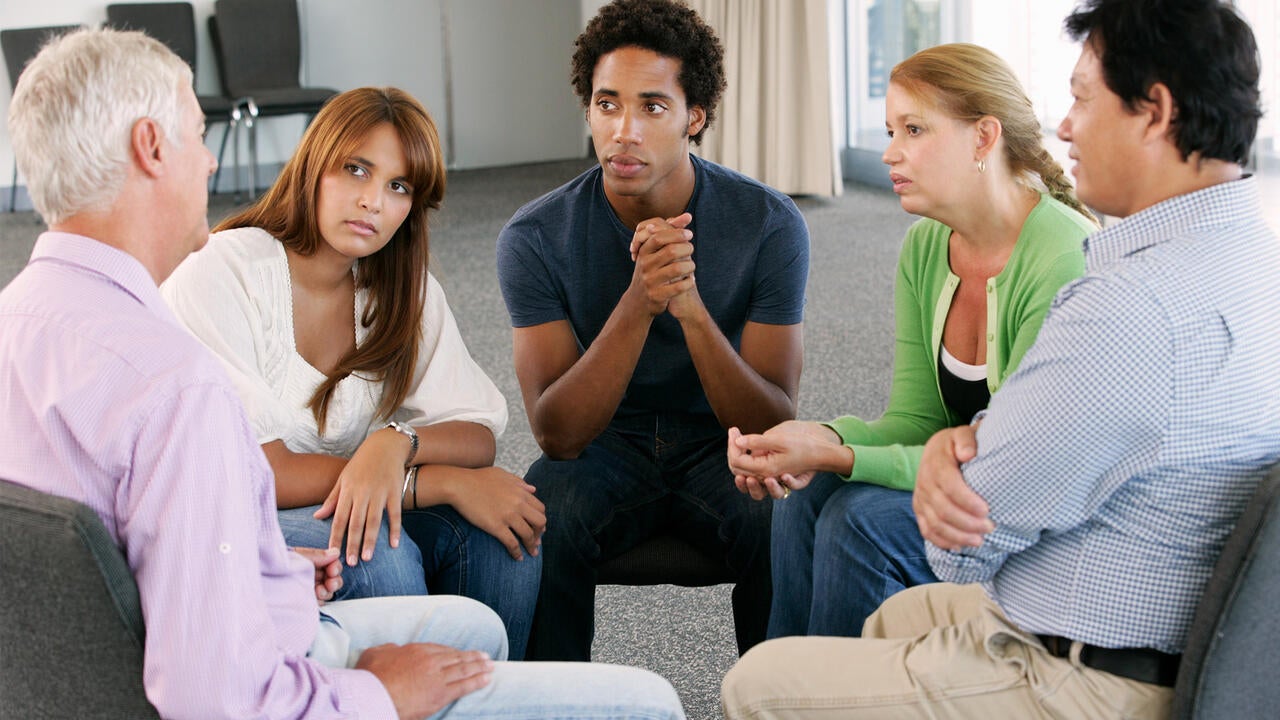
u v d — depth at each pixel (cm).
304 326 169
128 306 108
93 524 98
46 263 109
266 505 120
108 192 110
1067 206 166
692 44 176
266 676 108
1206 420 108
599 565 187
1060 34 119
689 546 190
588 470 186
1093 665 116
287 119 784
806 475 161
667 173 180
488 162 843
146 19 710
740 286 189
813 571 167
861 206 620
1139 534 112
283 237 167
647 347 191
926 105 157
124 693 104
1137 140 112
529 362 194
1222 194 111
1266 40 363
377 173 161
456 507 167
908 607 145
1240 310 108
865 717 127
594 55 178
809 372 371
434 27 808
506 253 191
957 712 124
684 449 195
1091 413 109
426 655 126
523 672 128
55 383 104
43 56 110
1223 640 104
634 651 228
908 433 175
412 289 173
